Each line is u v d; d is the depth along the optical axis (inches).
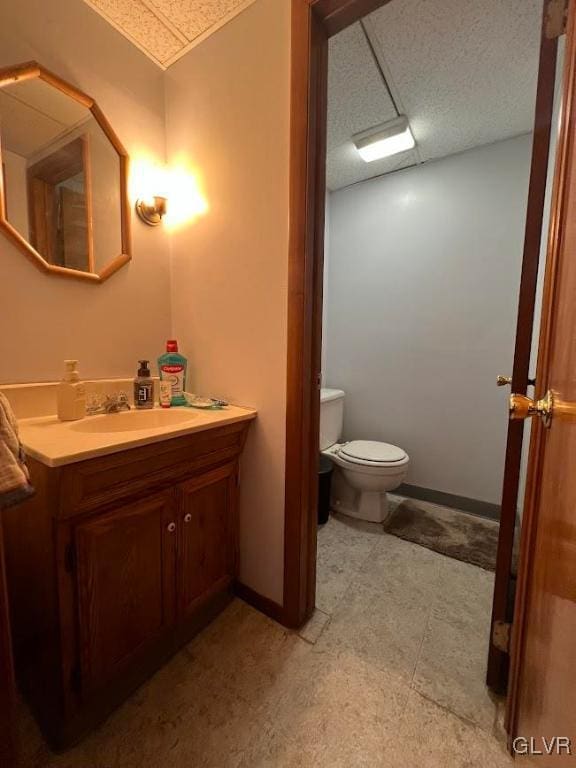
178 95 54.9
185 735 34.6
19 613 36.5
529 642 28.2
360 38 51.1
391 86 60.3
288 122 43.8
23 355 42.9
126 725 35.5
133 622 37.7
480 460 83.8
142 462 36.1
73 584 32.2
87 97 46.2
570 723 17.8
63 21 44.1
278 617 49.8
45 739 34.1
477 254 81.4
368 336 97.7
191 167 54.5
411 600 54.8
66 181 45.7
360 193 96.2
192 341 57.5
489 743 34.3
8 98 40.1
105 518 34.2
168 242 59.0
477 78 58.3
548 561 23.3
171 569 41.5
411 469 93.1
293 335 44.9
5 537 37.0
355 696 38.9
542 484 26.5
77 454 29.3
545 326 26.9
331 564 63.8
